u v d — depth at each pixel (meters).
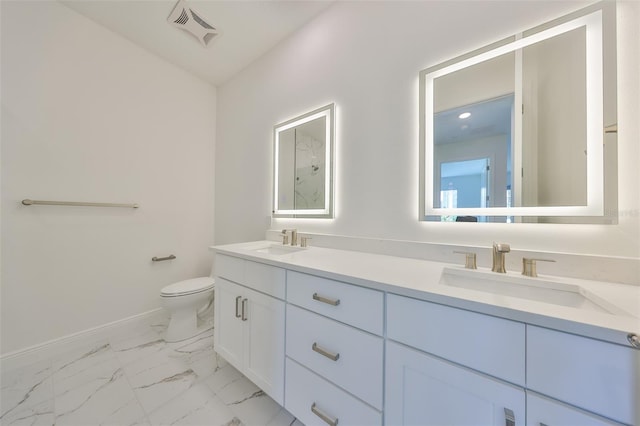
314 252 1.34
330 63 1.53
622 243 0.76
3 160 1.36
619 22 0.77
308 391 0.93
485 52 1.00
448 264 1.03
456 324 0.61
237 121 2.27
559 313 0.51
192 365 1.44
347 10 1.45
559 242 0.86
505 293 0.83
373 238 1.30
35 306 1.46
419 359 0.67
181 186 2.24
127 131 1.88
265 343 1.12
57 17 1.54
